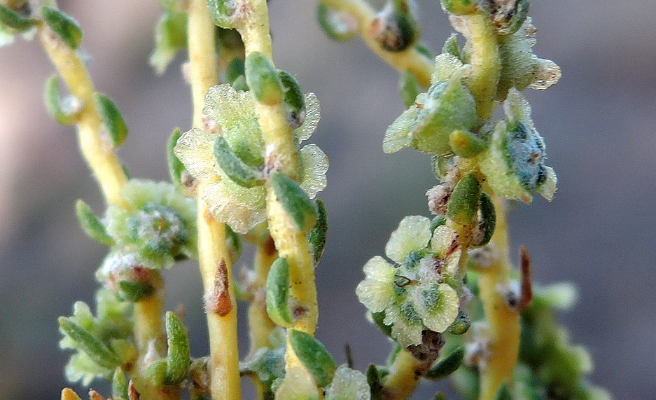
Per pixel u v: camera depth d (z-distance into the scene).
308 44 0.36
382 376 0.10
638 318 0.32
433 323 0.09
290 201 0.09
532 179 0.09
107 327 0.10
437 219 0.10
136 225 0.10
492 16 0.09
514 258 0.25
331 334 0.30
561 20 0.38
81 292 0.33
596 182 0.35
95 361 0.10
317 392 0.09
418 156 0.34
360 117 0.35
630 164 0.35
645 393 0.30
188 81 0.10
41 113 0.36
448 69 0.09
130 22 0.35
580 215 0.34
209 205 0.09
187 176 0.10
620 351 0.31
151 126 0.34
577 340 0.31
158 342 0.10
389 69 0.35
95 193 0.34
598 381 0.30
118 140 0.11
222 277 0.10
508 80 0.09
